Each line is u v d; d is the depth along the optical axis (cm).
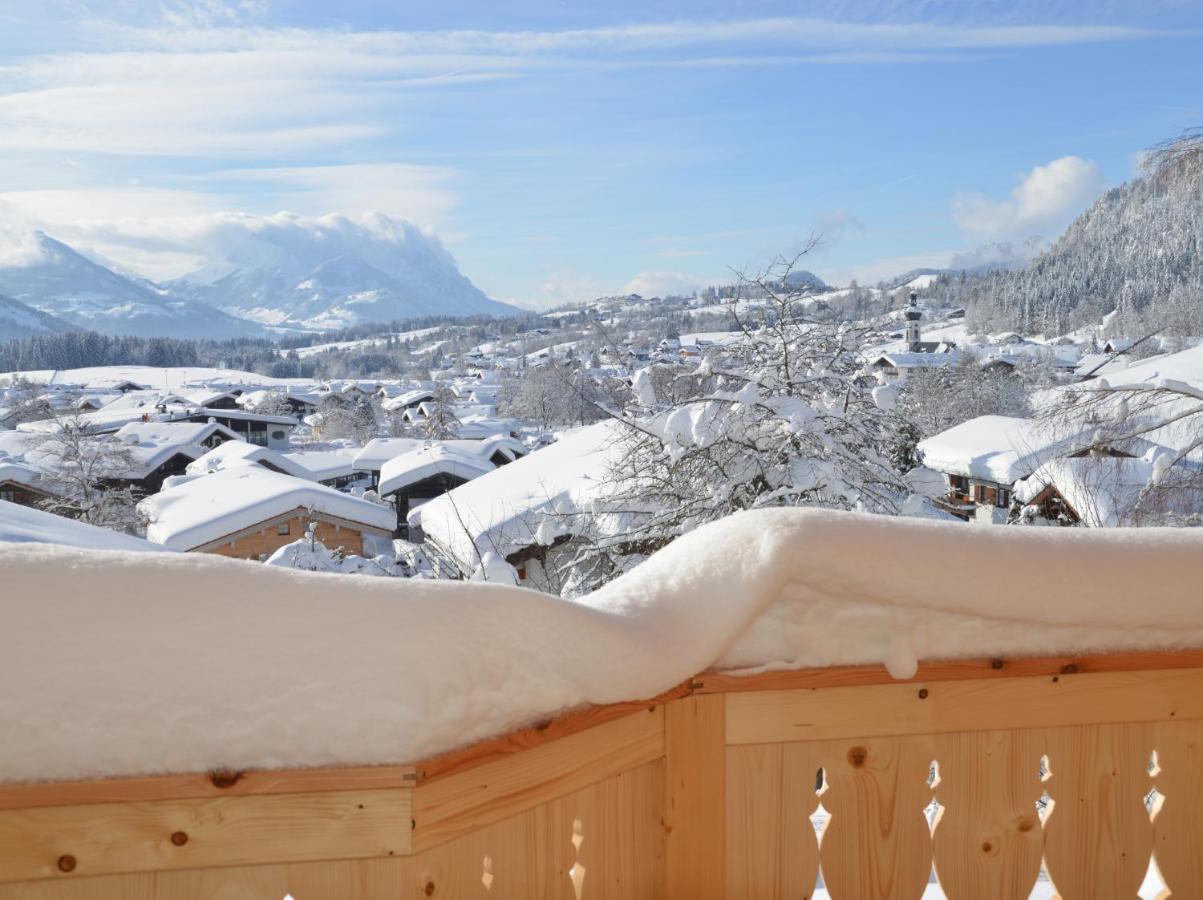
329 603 143
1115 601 189
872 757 191
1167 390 1236
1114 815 201
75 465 3797
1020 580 187
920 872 194
